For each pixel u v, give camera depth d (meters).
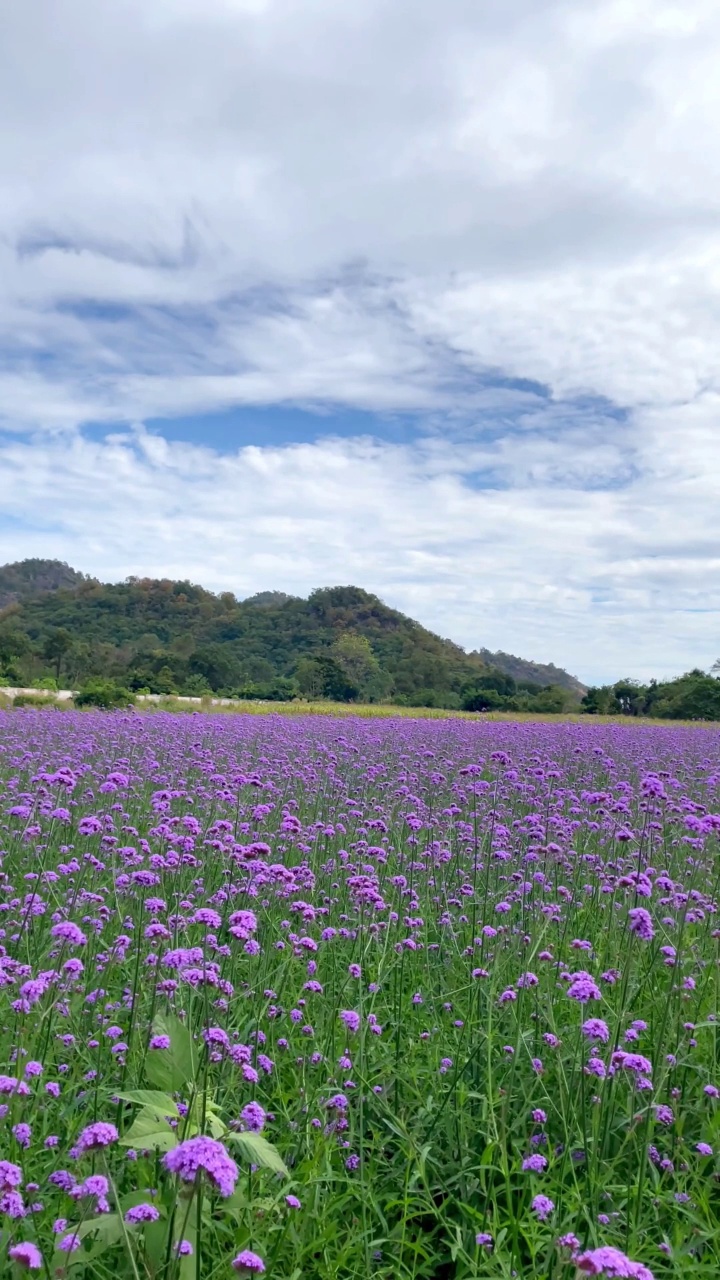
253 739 18.23
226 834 7.30
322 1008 5.07
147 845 7.95
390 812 10.01
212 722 24.59
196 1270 2.60
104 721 22.52
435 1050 4.64
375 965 5.66
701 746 22.81
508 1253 3.34
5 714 26.67
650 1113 3.72
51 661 71.75
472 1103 4.38
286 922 5.70
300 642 103.19
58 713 28.38
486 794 11.10
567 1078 4.44
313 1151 3.79
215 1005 4.48
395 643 105.62
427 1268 3.46
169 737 18.02
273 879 5.98
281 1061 4.60
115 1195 2.69
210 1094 3.48
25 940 5.51
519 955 6.00
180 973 4.00
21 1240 3.07
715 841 8.75
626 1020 5.01
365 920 6.28
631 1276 2.34
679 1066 4.55
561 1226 3.36
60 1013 4.46
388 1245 3.56
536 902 6.60
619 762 17.14
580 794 12.05
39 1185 3.31
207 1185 2.75
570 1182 3.89
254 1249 3.14
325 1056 4.46
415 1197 3.76
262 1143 3.07
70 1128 3.65
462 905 6.93
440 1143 4.21
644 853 7.80
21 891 6.83
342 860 7.75
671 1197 3.62
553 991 5.40
